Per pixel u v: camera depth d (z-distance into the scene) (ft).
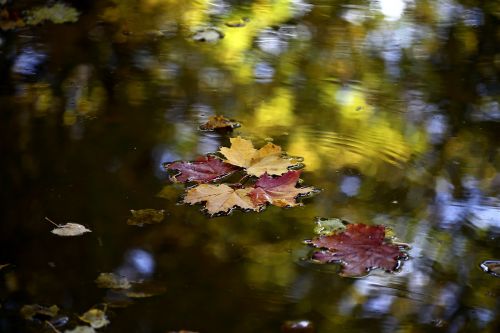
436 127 10.55
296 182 9.98
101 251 9.58
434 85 11.03
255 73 11.15
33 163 10.13
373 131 10.49
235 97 10.83
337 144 10.35
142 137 10.36
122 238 9.65
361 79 11.10
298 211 9.82
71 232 9.67
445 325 9.25
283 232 9.70
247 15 12.10
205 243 9.63
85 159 10.17
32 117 10.55
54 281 9.42
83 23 11.85
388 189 10.00
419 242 9.65
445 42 11.64
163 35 11.69
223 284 9.42
